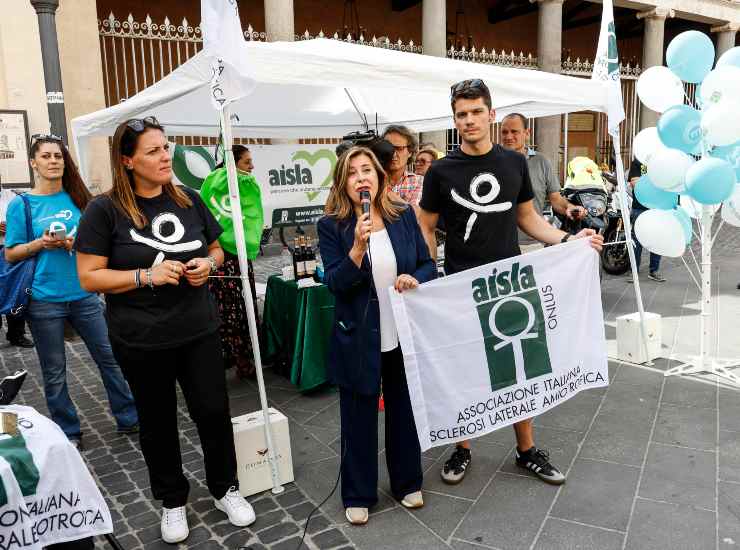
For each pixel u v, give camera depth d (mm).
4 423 1688
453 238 2871
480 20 17453
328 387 4484
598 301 3053
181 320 2516
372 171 2555
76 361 5375
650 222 4129
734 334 5289
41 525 1688
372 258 2574
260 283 7586
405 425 2773
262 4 13930
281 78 3137
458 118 2721
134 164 2412
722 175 3656
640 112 15398
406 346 2611
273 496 2998
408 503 2820
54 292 3447
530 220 3035
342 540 2607
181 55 12195
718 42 16719
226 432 2740
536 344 2896
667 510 2707
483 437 3531
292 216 6184
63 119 5461
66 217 3521
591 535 2559
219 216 3834
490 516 2732
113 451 3613
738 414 3684
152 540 2678
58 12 8492
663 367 4562
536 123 12938
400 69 3396
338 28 15148
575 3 17125
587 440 3434
